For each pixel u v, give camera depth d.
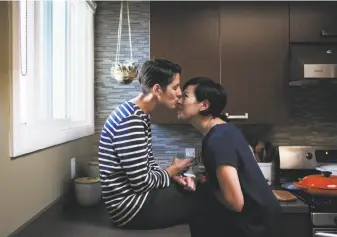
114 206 1.33
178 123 2.18
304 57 2.11
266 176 2.28
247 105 2.18
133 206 1.31
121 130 1.28
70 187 1.92
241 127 2.47
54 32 1.89
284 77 2.18
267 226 1.37
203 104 1.44
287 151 2.33
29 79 1.43
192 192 1.40
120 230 1.53
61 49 1.94
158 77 1.34
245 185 1.36
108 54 2.42
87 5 2.22
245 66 2.18
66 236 1.45
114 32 2.41
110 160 1.32
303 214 1.80
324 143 2.47
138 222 1.34
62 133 1.75
